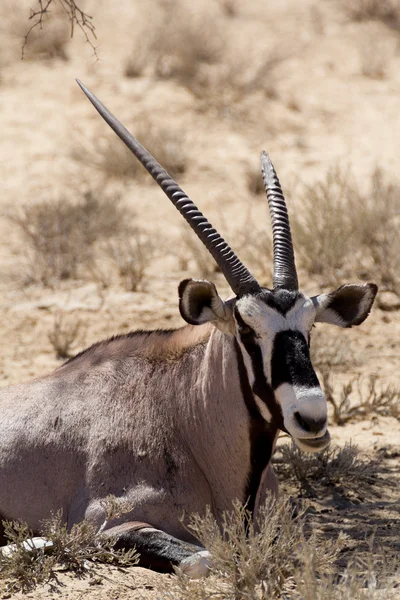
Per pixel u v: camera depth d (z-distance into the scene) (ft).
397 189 150.00
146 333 64.39
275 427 58.23
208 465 59.98
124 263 126.11
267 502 57.11
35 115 178.91
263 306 54.49
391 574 55.16
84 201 149.38
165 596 50.83
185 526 57.36
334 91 202.59
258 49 220.02
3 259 132.57
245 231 141.49
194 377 60.34
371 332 111.75
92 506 58.13
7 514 60.44
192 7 247.91
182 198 58.95
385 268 123.34
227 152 171.83
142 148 61.87
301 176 163.32
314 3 258.57
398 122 189.88
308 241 128.67
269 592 50.42
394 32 240.94
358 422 88.69
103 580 53.93
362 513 68.69
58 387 63.26
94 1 240.32
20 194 152.87
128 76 196.85
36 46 204.95
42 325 112.57
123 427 60.08
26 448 60.80
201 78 196.13
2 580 53.88
